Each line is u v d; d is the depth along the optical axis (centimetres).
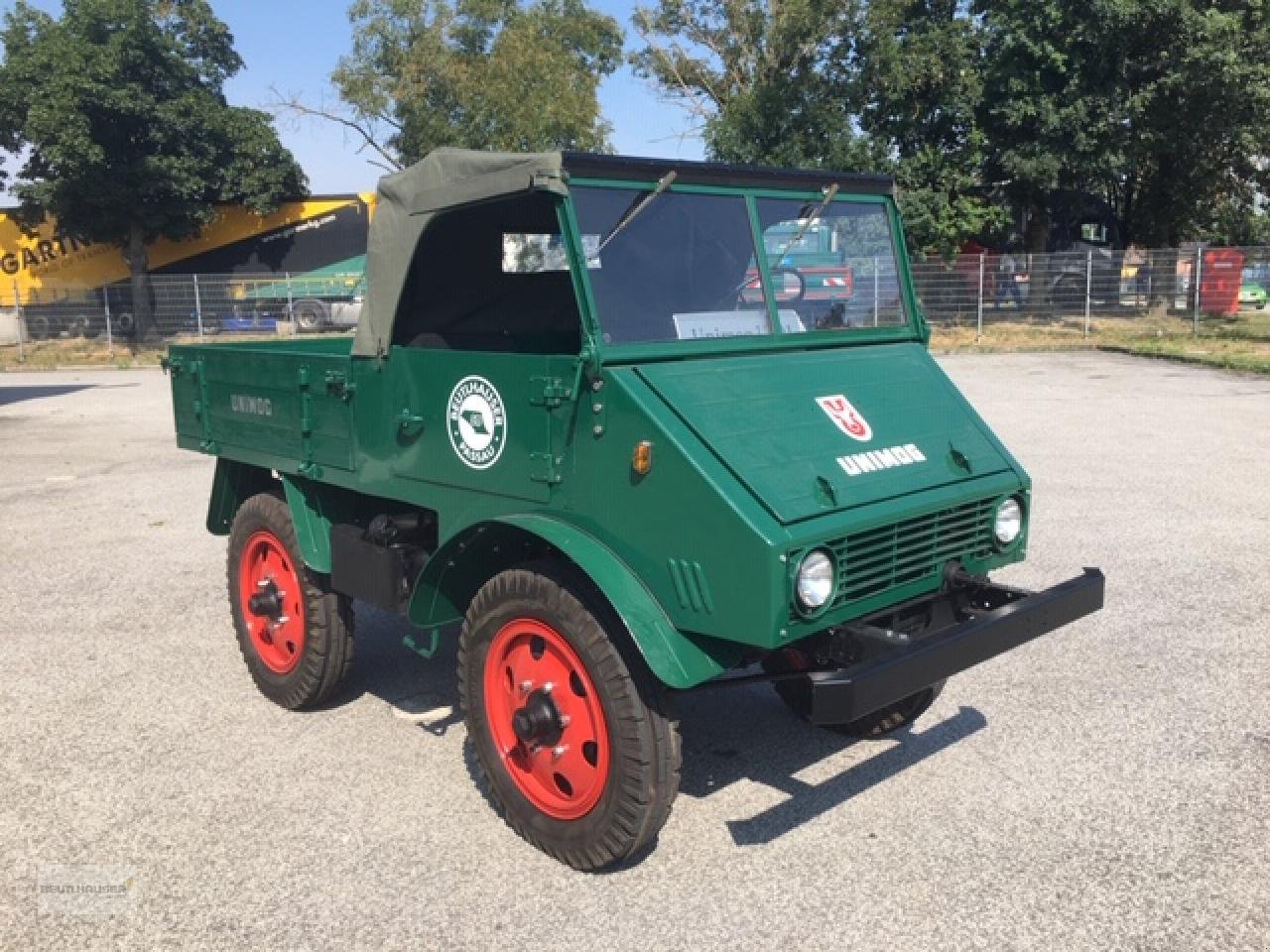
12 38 2841
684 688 343
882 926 349
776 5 3164
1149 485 1007
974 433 432
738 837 408
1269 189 2984
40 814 429
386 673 586
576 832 377
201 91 3023
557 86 2939
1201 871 378
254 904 366
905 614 397
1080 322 2631
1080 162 2556
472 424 411
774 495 342
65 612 691
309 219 3128
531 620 384
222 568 788
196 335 2916
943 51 2678
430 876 383
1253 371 1931
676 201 404
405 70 2961
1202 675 555
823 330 452
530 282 512
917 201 2642
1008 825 412
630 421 354
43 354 2859
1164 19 2444
